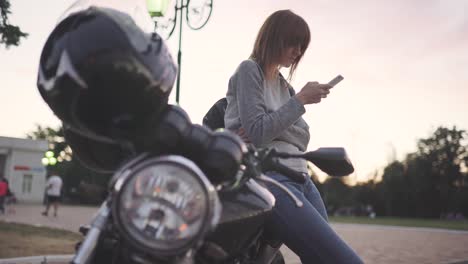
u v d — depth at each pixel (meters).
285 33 2.53
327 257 2.18
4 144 48.84
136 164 1.43
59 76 1.41
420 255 11.37
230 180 1.56
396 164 85.94
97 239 1.35
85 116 1.47
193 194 1.30
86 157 1.70
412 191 82.94
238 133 2.38
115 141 1.54
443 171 84.94
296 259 9.66
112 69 1.40
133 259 1.37
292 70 2.67
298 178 1.84
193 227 1.29
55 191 24.33
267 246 2.20
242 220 1.69
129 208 1.30
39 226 14.15
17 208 34.47
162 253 1.29
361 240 16.14
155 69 1.46
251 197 1.77
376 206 84.19
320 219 2.21
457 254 11.82
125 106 1.44
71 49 1.41
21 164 50.09
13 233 11.66
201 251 1.61
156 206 1.29
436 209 82.62
